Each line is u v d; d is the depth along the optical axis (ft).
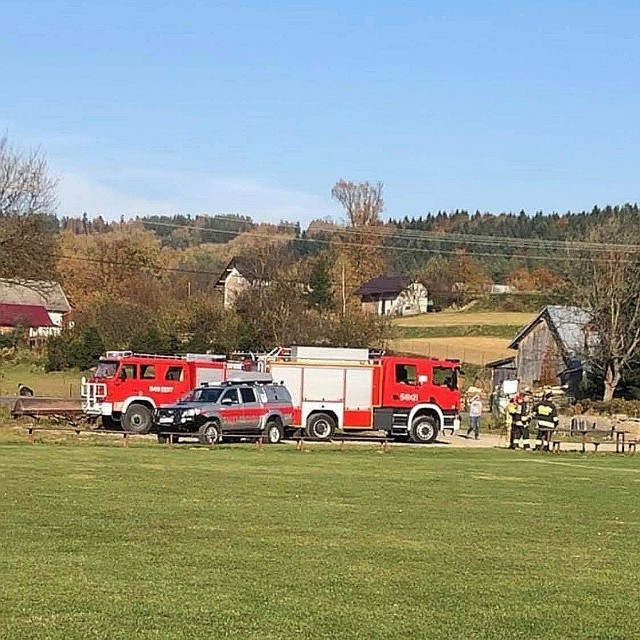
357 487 80.43
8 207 175.01
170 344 231.91
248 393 127.54
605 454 131.44
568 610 37.96
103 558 45.16
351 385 138.00
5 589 37.99
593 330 216.33
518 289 386.73
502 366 256.32
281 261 244.22
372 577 42.91
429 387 140.46
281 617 35.12
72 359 237.25
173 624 33.58
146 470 88.02
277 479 84.58
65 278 326.44
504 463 111.55
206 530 54.60
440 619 35.76
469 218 517.55
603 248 216.95
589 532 59.88
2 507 61.21
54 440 119.85
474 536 56.29
